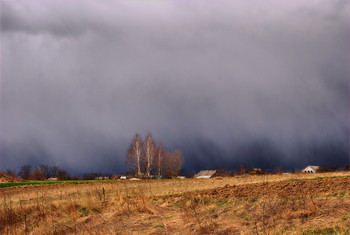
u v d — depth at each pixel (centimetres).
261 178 3008
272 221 1395
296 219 1388
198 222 1455
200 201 1938
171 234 1360
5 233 1579
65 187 3416
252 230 1310
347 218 1308
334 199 1622
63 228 1567
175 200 2002
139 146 6656
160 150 6906
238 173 7088
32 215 1839
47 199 2408
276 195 1822
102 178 9031
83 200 2188
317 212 1429
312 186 1958
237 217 1535
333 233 1161
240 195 1938
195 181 3516
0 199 2531
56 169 9594
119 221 1614
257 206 1664
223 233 1305
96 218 1694
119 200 2050
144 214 1725
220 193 2050
